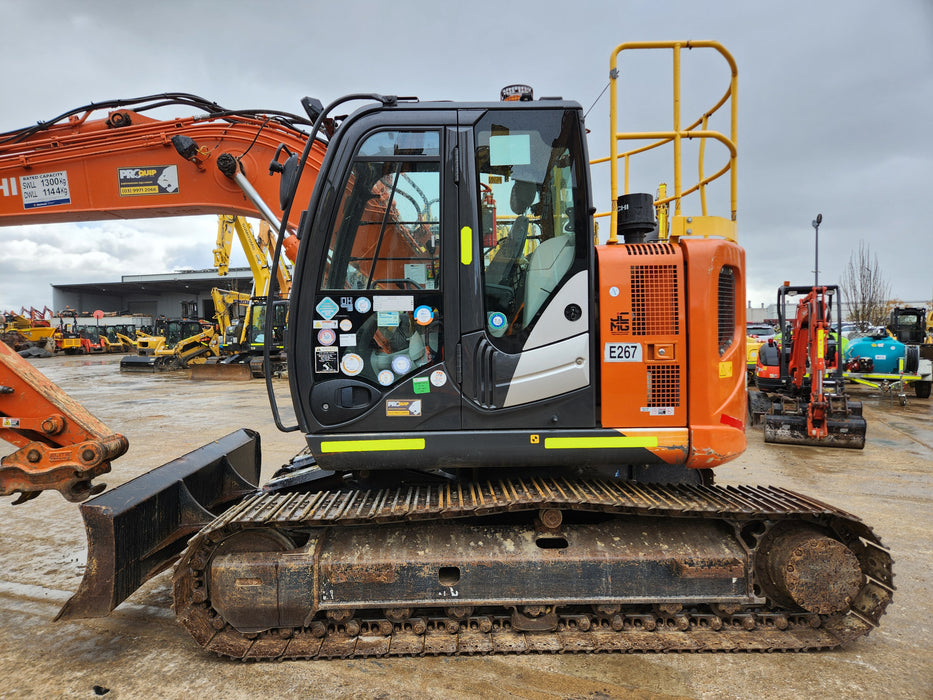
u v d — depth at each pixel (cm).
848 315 2738
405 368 270
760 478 556
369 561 265
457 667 256
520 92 289
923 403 1100
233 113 413
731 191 306
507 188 271
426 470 308
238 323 1802
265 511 268
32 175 459
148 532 281
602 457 272
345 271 272
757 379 956
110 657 269
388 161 268
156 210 461
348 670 255
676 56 295
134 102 444
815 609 259
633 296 273
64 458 274
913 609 305
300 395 271
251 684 246
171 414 998
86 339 3481
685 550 269
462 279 267
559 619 276
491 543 273
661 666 255
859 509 460
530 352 270
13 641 284
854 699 231
